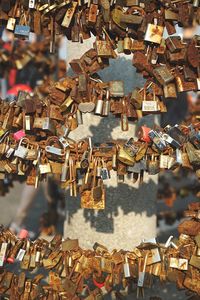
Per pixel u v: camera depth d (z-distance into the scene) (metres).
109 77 3.14
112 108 2.61
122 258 2.64
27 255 2.71
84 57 2.62
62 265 2.70
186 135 2.56
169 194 4.28
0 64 4.14
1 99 2.72
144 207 3.24
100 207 2.61
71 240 2.72
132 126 3.16
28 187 5.59
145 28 2.54
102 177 2.58
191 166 2.57
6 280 2.75
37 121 2.63
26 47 4.20
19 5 2.63
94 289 2.97
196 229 2.62
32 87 4.71
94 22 2.56
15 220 5.62
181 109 5.29
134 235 3.22
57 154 2.59
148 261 2.61
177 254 2.61
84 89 2.56
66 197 3.31
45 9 2.59
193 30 2.71
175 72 2.57
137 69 2.60
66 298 2.72
